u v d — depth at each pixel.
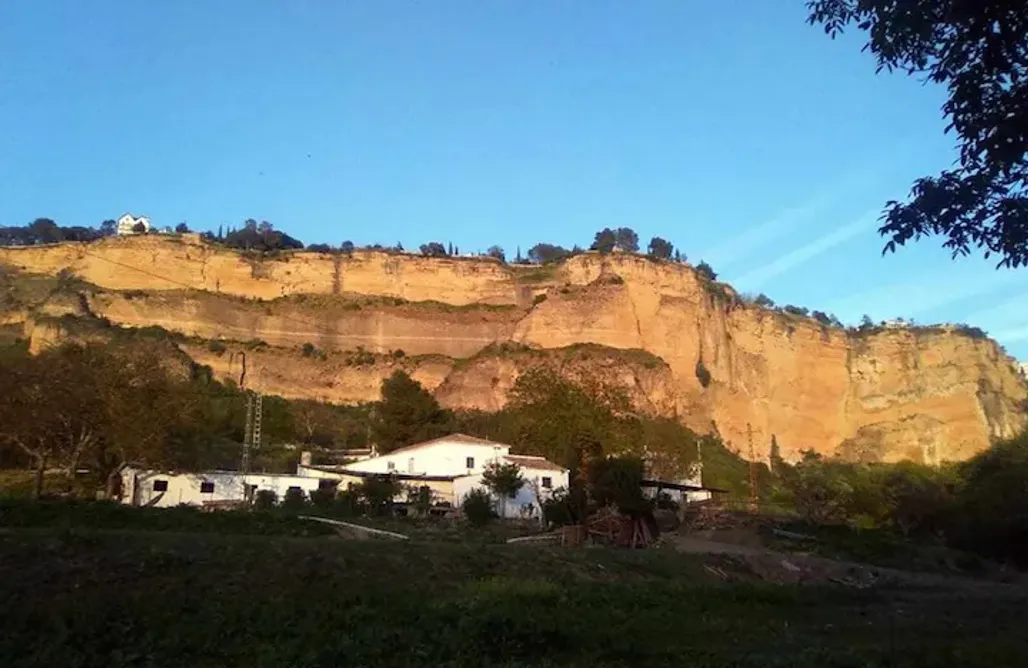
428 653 13.32
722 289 151.00
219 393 102.81
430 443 67.81
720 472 102.81
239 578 17.72
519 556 26.75
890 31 9.87
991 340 158.00
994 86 9.62
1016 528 64.06
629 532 43.59
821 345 150.50
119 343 104.44
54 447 52.19
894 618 23.72
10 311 117.62
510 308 135.88
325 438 97.88
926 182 10.02
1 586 15.14
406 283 138.62
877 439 142.75
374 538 32.94
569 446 69.94
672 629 18.48
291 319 128.25
